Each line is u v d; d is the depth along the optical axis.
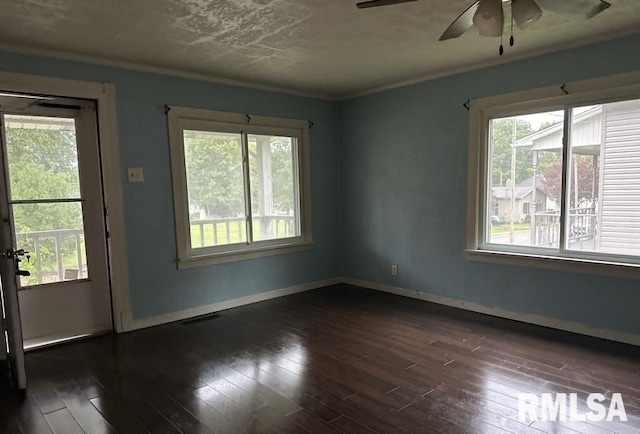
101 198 3.59
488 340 3.28
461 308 4.17
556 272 3.49
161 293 3.88
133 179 3.67
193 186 4.11
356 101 5.01
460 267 4.16
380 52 3.46
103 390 2.59
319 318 3.95
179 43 3.12
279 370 2.82
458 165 4.09
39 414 2.32
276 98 4.67
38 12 2.51
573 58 3.30
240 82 4.31
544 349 3.07
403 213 4.62
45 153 3.32
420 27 2.91
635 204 3.14
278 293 4.78
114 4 2.42
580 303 3.38
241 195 4.48
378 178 4.86
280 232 4.88
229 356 3.08
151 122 3.76
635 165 3.12
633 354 2.95
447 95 4.12
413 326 3.66
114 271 3.60
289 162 4.93
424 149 4.36
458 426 2.10
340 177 5.33
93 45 3.12
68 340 3.47
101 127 3.50
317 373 2.76
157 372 2.83
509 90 3.68
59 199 3.40
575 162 3.41
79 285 3.52
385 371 2.76
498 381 2.58
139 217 3.72
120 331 3.64
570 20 2.82
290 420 2.20
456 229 4.16
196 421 2.22
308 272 5.09
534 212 3.68
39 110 3.27
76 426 2.20
